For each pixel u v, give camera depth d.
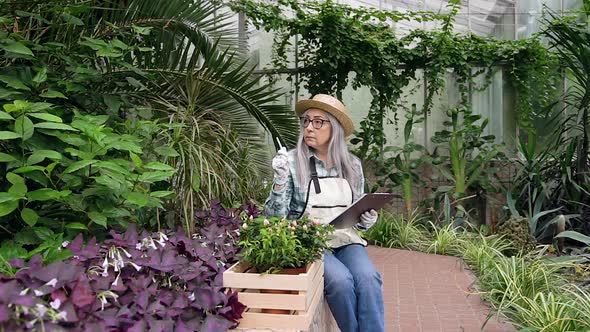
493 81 7.68
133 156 2.22
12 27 2.99
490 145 7.64
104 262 1.73
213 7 4.45
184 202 3.03
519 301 3.67
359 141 7.21
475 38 7.26
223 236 2.53
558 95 7.45
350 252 2.54
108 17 3.80
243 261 2.12
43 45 2.86
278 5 6.50
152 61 4.22
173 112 3.80
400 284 4.62
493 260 4.71
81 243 1.87
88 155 2.16
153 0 3.98
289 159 2.61
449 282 4.66
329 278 2.31
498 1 7.55
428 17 7.53
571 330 3.09
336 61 6.75
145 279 1.73
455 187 7.07
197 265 1.96
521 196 6.79
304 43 7.15
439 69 7.11
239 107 4.73
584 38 6.37
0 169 2.38
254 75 7.01
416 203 7.46
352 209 2.36
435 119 7.67
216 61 4.22
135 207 2.39
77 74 2.86
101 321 1.41
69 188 2.29
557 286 4.05
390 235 6.43
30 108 2.17
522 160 7.43
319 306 2.23
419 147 7.19
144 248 1.99
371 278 2.35
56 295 1.34
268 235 2.07
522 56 7.30
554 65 7.30
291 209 2.61
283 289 1.95
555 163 6.60
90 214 2.13
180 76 4.15
